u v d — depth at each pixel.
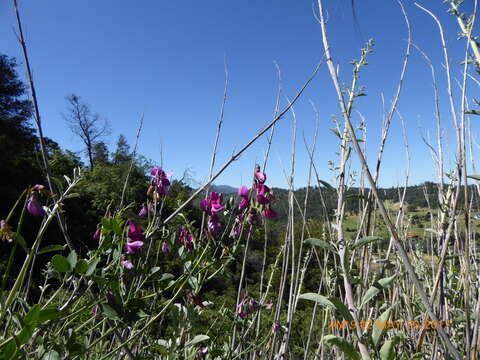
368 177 0.98
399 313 2.33
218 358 2.38
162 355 2.20
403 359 1.89
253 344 2.63
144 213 2.03
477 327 1.15
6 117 25.00
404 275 2.34
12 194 15.91
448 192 1.85
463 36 1.06
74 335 1.45
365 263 2.01
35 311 1.07
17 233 1.10
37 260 8.85
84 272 1.31
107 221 1.41
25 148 22.02
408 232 2.55
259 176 2.17
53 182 1.49
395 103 2.01
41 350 1.41
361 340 1.34
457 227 1.89
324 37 1.15
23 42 1.47
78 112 27.66
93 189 11.30
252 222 2.19
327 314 2.22
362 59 1.58
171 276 1.71
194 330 2.18
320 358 2.30
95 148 30.02
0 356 1.04
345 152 1.59
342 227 1.52
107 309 1.41
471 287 1.88
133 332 2.02
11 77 26.70
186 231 2.25
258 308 2.71
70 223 10.84
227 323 2.73
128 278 1.69
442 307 1.76
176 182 2.66
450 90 1.40
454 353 0.92
